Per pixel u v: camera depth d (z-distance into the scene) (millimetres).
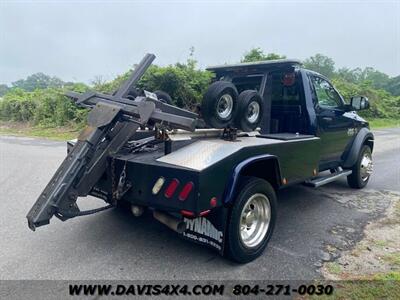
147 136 4094
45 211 2969
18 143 12945
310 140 4535
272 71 5043
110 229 4312
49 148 11555
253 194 3518
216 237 3348
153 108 3234
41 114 20438
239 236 3404
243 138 4113
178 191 3061
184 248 3812
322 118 5145
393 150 11664
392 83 68125
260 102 4184
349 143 6066
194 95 14094
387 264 3500
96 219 4633
